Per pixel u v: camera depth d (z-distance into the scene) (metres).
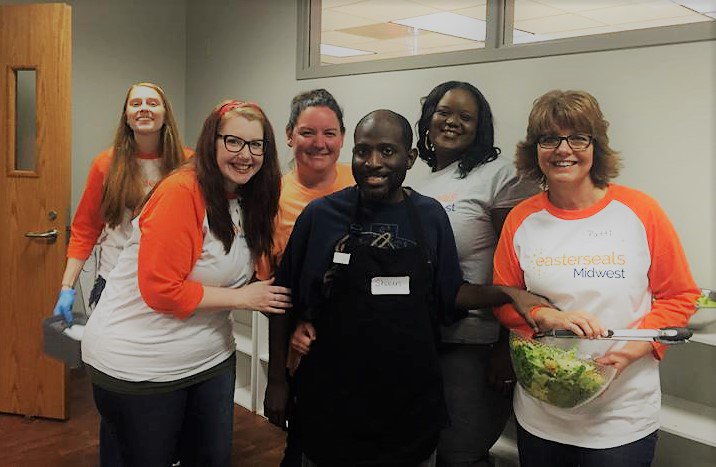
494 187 2.31
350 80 3.06
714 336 1.96
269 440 3.05
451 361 2.22
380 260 1.73
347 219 1.81
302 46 3.37
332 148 2.57
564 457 1.71
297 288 1.87
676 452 2.24
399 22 4.27
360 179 1.79
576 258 1.66
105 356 1.75
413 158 1.87
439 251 1.86
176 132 2.62
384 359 1.74
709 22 1.99
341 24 4.34
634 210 1.64
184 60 4.37
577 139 1.67
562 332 1.62
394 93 2.85
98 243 2.72
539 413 1.72
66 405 3.18
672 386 2.24
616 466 1.62
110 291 1.82
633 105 2.16
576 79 2.28
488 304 1.83
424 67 2.72
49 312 3.11
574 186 1.69
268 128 1.83
